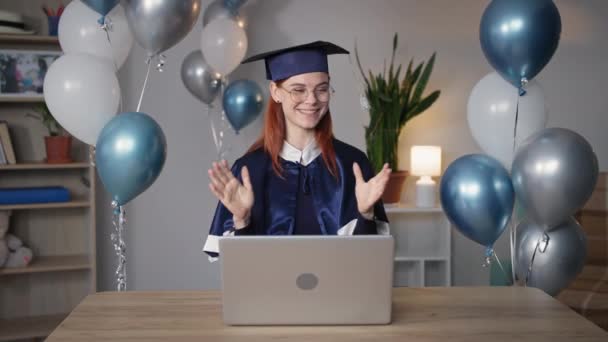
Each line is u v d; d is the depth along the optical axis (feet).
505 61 6.86
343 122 13.03
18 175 11.51
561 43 13.30
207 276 13.01
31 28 11.27
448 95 13.16
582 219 11.28
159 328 4.75
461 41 13.14
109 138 6.47
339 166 6.73
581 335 4.58
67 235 11.90
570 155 6.31
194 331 4.69
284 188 6.66
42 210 11.73
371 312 4.79
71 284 12.04
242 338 4.54
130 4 7.14
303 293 4.75
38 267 10.80
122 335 4.59
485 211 6.71
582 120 13.41
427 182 12.18
